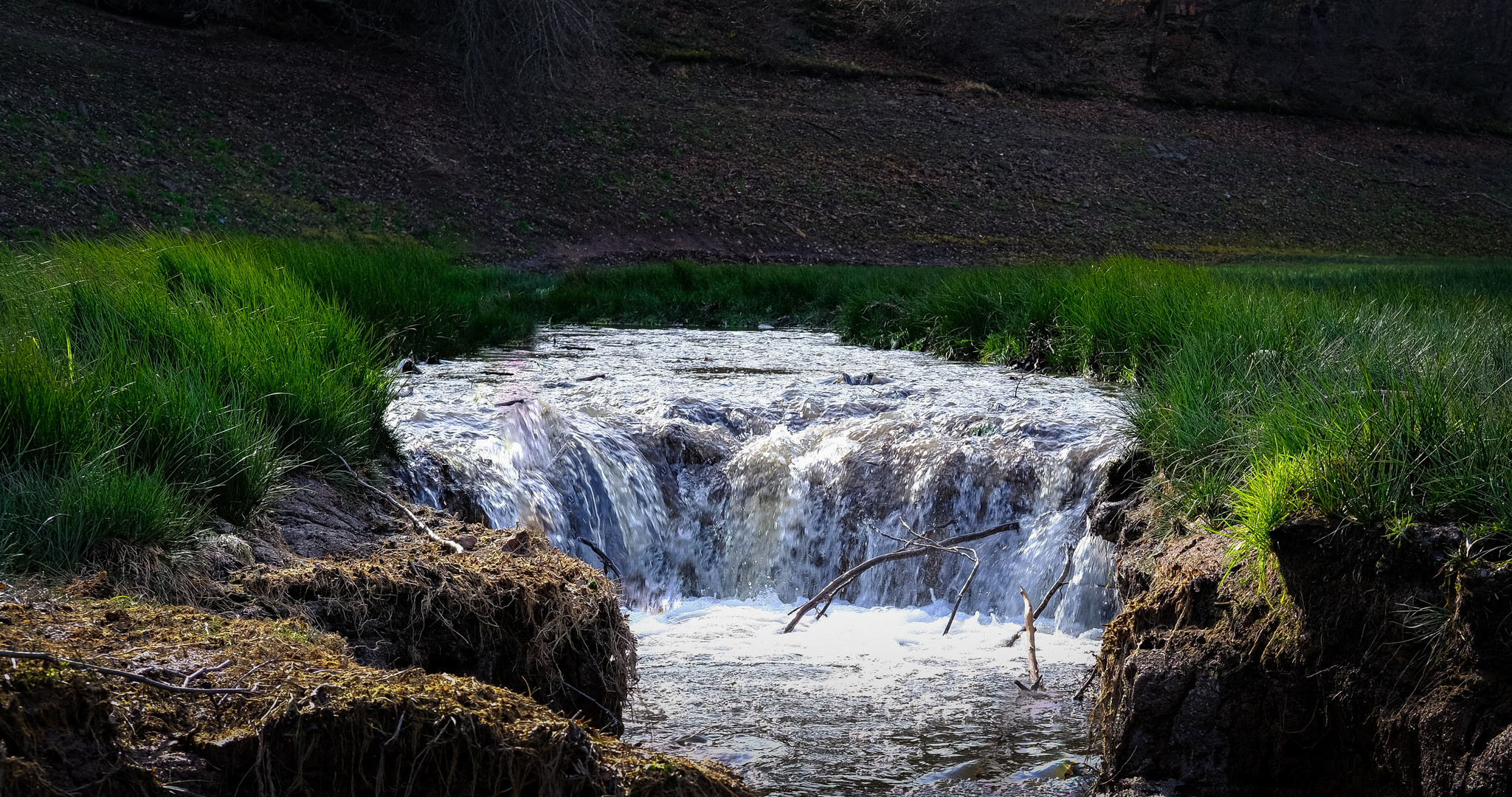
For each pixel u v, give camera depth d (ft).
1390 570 11.59
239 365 17.08
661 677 15.19
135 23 95.91
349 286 32.04
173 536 12.62
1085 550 18.34
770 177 114.32
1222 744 12.14
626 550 20.68
